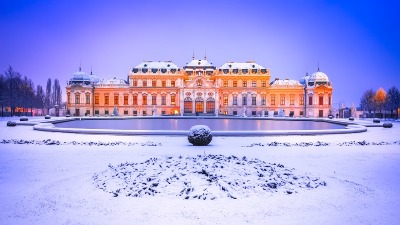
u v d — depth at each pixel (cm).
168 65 14512
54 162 2381
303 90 14038
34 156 2653
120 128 5772
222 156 2258
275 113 14125
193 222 1214
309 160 2516
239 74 14250
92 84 14212
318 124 7600
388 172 2078
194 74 14712
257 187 1580
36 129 5162
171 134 4209
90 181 1759
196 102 13712
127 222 1215
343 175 1984
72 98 14150
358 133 4931
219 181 1585
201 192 1483
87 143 3412
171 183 1588
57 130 4791
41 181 1809
